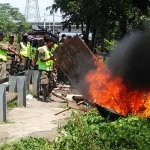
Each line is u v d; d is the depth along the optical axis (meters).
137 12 21.92
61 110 10.80
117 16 20.80
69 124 7.79
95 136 6.45
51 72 12.67
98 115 8.35
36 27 34.38
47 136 7.73
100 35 25.67
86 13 20.97
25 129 8.41
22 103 11.28
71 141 6.30
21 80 11.24
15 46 15.33
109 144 6.10
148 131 6.63
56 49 9.22
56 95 13.66
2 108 9.05
